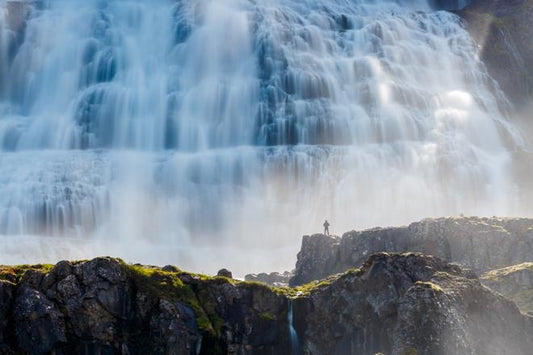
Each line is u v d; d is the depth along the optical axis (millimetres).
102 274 97125
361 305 100938
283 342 102375
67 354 95125
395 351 86625
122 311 97438
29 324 94812
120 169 195000
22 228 184250
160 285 99812
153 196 192375
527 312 97938
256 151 198750
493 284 109000
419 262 99312
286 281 134625
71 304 95750
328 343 101875
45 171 191500
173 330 97375
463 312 88562
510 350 89688
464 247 121125
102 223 188500
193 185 193250
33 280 96625
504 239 119625
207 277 103062
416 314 86875
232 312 101562
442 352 85062
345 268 126750
